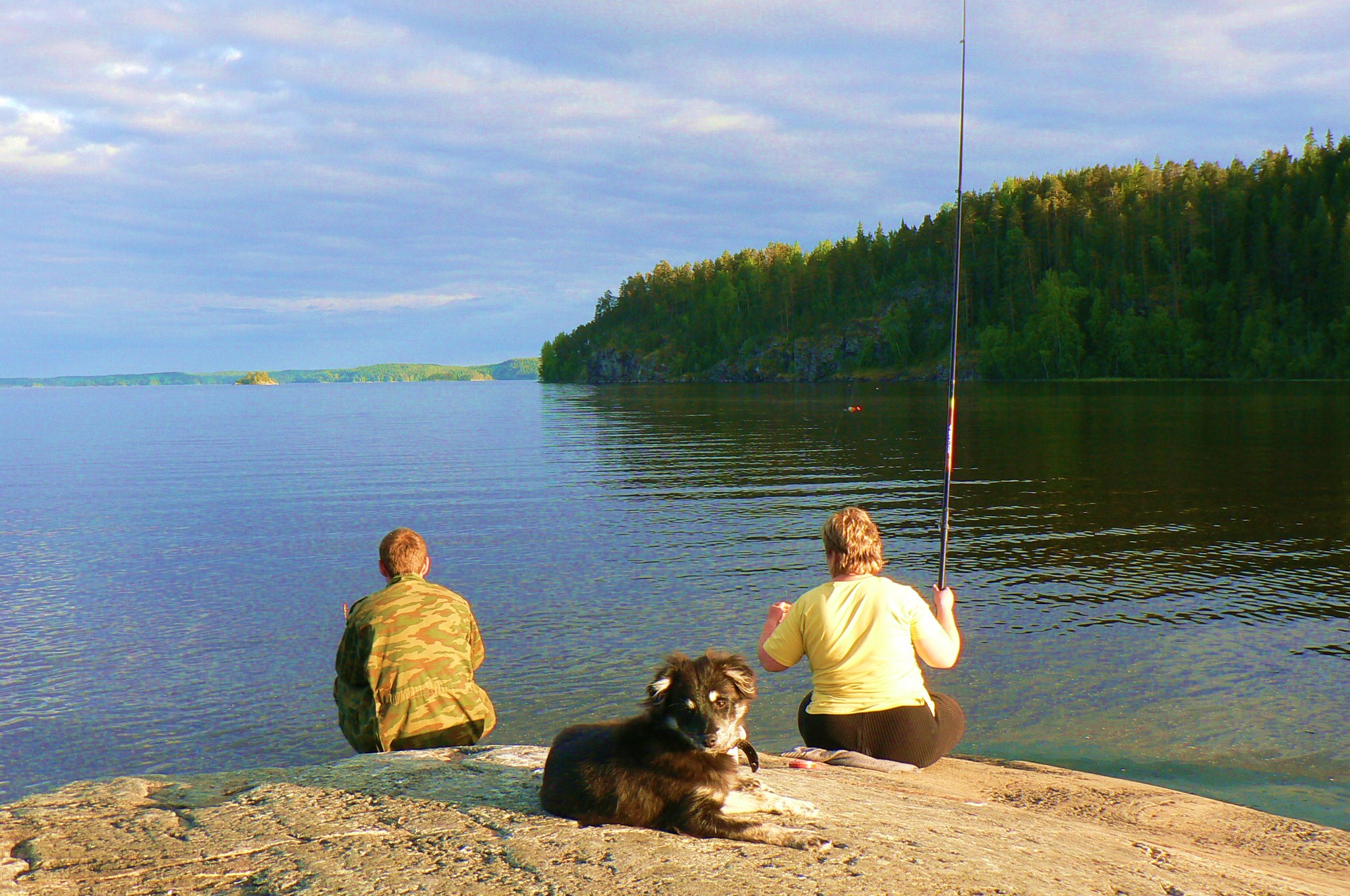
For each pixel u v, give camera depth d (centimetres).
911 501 2106
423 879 262
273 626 1145
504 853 279
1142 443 3372
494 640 1048
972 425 4744
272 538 1814
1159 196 17162
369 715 500
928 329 18375
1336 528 1620
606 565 1477
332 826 313
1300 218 15350
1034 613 1108
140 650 1046
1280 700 800
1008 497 2098
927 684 870
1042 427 4441
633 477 2812
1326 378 11994
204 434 5797
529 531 1830
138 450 4456
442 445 4500
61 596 1322
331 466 3400
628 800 297
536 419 7075
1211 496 2023
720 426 5397
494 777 371
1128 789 541
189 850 293
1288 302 14075
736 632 1078
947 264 18700
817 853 283
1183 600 1152
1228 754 689
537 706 843
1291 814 582
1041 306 15112
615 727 311
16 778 712
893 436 4253
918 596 493
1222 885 310
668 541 1691
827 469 2869
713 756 297
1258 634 1001
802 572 1402
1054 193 18075
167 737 791
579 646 1022
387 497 2428
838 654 484
